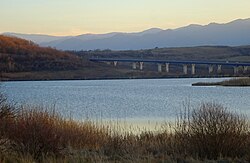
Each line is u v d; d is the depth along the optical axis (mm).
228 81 138250
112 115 52594
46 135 17031
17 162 15211
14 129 18219
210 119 17281
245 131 18141
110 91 118000
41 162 15555
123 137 23797
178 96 92812
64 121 22906
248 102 72062
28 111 21797
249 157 15984
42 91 116875
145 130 29047
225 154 16781
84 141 21031
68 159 16016
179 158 16469
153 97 91750
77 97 92312
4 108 22828
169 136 21953
